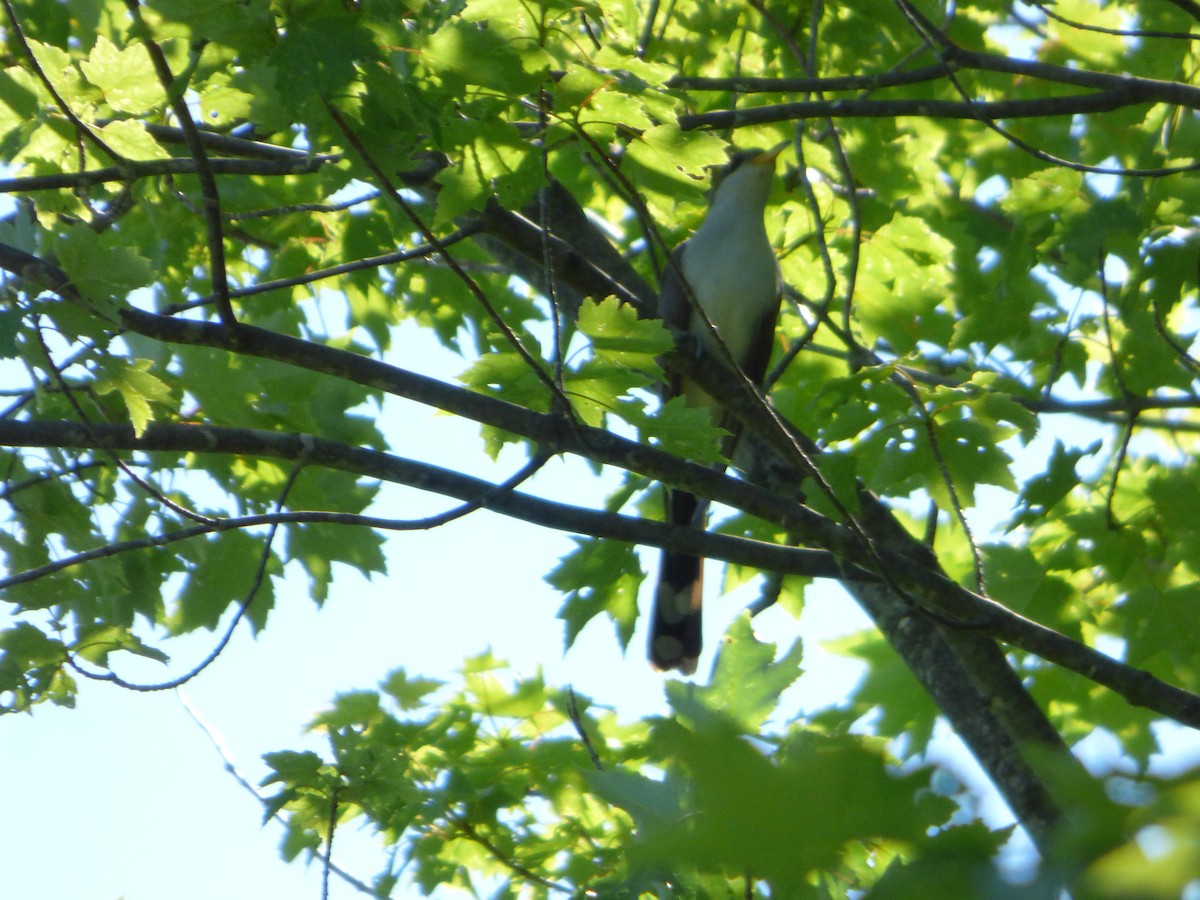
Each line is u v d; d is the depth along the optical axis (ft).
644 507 34.58
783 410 38.83
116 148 21.12
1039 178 33.24
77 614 29.60
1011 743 26.61
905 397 23.57
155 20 17.54
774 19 34.45
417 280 40.57
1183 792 4.64
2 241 25.18
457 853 29.60
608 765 29.99
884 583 24.12
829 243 37.47
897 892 5.57
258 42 17.84
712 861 5.75
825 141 36.73
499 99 20.29
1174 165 31.50
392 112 18.86
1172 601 31.89
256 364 30.35
